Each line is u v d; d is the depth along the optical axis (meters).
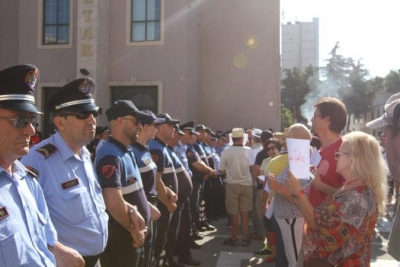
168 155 5.11
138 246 3.37
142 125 4.25
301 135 3.58
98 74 14.24
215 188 9.28
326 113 3.43
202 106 18.42
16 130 1.95
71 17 14.97
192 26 16.27
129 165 3.53
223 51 18.47
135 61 15.00
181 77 14.75
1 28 17.16
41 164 2.68
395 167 2.32
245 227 7.00
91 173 2.97
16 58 17.05
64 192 2.68
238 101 18.33
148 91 15.13
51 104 2.86
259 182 6.28
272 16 18.30
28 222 1.97
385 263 6.12
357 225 2.56
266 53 18.30
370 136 2.75
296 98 54.53
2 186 1.91
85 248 2.75
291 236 3.87
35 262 1.92
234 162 6.94
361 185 2.65
